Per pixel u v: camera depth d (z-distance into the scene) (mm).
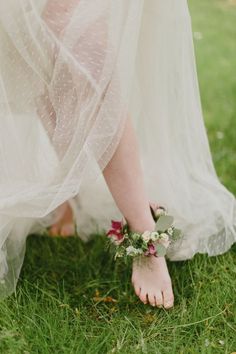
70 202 1887
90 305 1649
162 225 1617
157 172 1753
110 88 1491
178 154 1764
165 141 1732
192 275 1711
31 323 1542
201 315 1573
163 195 1754
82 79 1479
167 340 1527
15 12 1446
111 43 1476
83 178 1556
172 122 1723
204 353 1463
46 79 1509
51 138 1571
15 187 1558
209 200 1805
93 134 1504
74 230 1907
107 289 1703
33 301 1616
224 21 4789
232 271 1701
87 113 1497
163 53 1649
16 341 1490
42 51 1476
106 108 1496
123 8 1479
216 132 2512
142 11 1596
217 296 1612
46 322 1524
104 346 1505
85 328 1550
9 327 1529
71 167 1536
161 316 1604
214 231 1783
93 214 1872
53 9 1465
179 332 1539
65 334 1509
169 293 1621
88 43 1471
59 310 1602
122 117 1514
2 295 1613
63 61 1472
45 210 1556
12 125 1539
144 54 1646
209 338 1524
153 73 1668
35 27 1455
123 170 1567
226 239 1777
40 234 1906
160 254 1600
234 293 1637
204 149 1808
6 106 1520
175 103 1700
